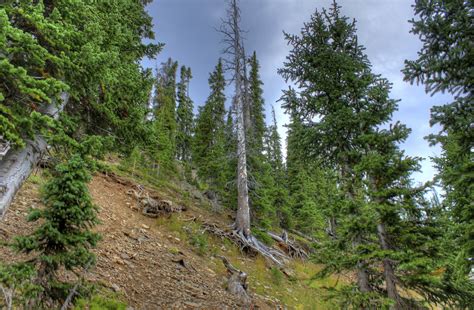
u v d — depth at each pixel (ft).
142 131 26.81
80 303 14.60
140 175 69.31
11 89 16.33
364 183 23.58
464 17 16.89
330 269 26.35
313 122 32.91
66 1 19.06
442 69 17.85
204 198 77.71
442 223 22.03
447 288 21.77
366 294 22.68
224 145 69.41
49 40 17.62
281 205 85.20
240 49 63.82
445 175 20.01
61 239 13.23
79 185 13.80
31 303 12.53
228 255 44.19
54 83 15.51
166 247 36.04
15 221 24.77
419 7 18.58
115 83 23.22
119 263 26.58
